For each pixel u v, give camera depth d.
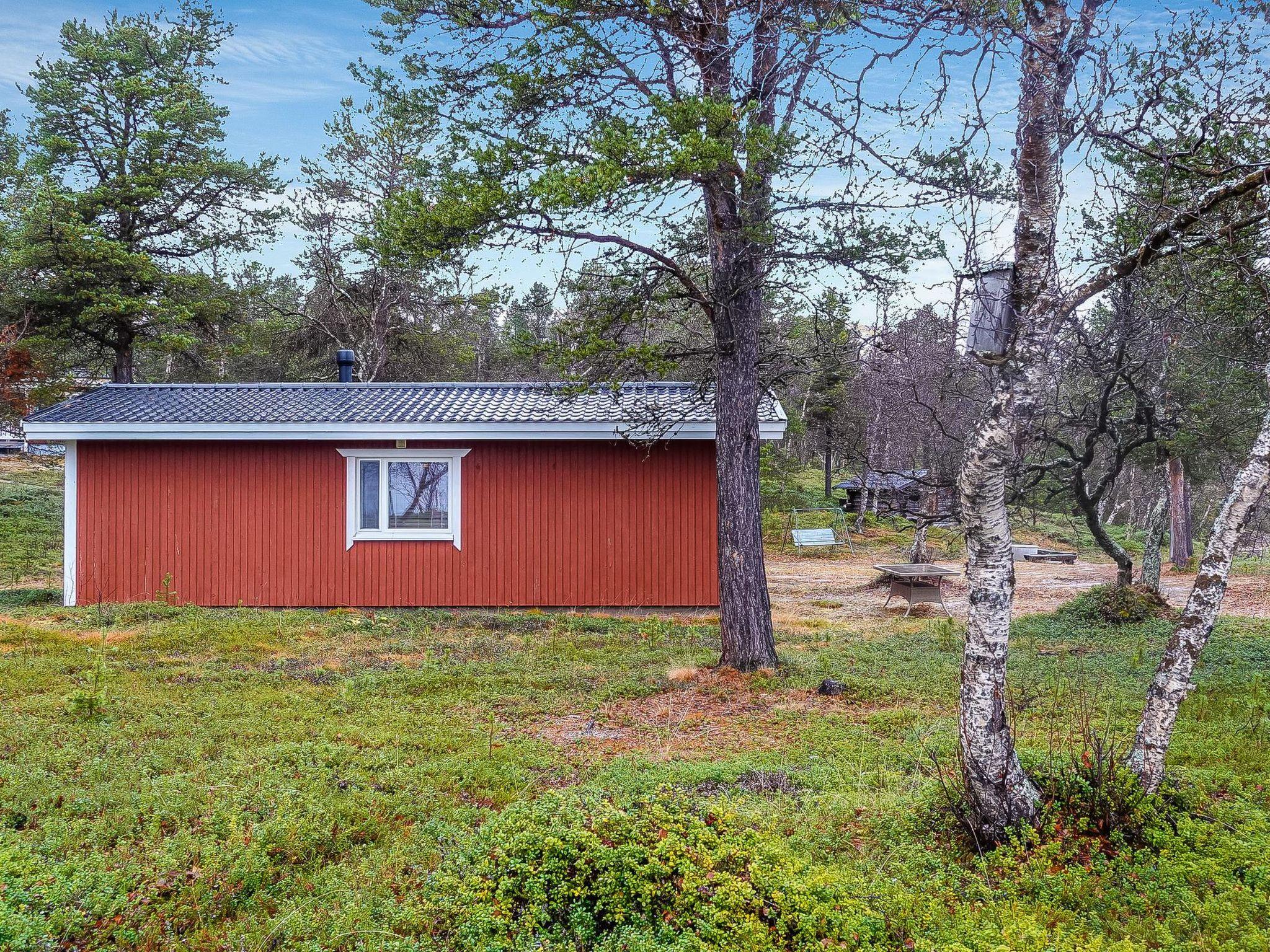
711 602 13.21
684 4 8.46
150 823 4.97
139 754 6.28
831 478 38.03
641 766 6.28
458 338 29.33
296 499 13.27
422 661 9.88
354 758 6.32
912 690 8.72
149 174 22.83
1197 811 4.97
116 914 3.93
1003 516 4.78
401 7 9.19
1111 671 9.24
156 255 23.98
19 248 20.77
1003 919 3.85
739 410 9.71
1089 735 5.48
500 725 7.52
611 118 8.67
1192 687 8.09
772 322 14.82
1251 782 5.72
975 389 10.83
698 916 3.75
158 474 13.23
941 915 3.93
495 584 13.28
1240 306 8.34
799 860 4.24
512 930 3.71
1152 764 5.06
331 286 27.41
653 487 13.23
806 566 22.75
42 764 6.00
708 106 7.51
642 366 9.95
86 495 13.20
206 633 10.89
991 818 4.71
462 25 9.26
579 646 10.82
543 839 4.07
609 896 3.85
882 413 26.67
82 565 13.20
